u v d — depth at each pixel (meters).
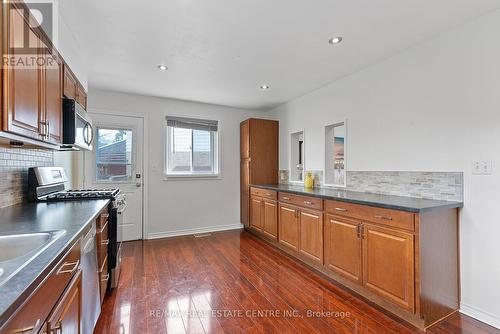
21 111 1.28
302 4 1.78
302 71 2.99
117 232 2.45
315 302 2.18
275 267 2.92
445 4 1.79
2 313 0.59
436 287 1.89
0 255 1.13
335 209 2.54
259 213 4.05
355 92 3.04
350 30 2.12
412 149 2.42
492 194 1.88
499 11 1.84
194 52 2.51
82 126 2.26
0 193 1.79
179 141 4.32
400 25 2.05
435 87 2.24
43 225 1.33
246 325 1.86
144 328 1.81
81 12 1.85
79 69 2.43
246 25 2.04
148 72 3.03
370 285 2.16
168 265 2.96
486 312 1.89
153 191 4.07
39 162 2.40
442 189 2.19
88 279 1.50
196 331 1.79
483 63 1.93
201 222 4.44
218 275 2.70
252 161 4.40
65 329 1.06
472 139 2.00
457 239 2.05
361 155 2.95
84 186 3.61
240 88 3.62
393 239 1.97
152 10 1.84
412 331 1.80
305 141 3.91
